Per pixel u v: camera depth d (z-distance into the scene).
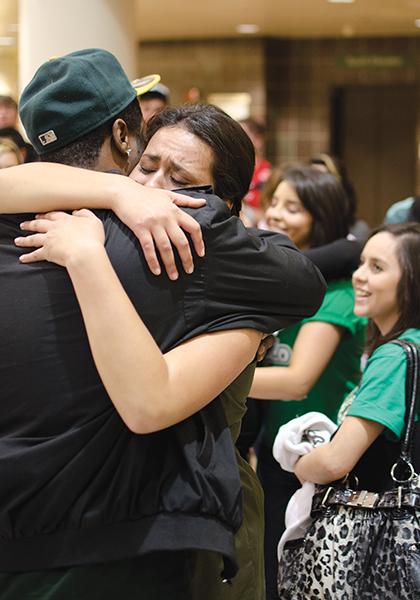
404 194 13.27
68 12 5.03
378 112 13.11
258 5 10.23
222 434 1.48
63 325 1.42
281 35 12.49
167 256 1.39
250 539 1.65
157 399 1.34
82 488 1.40
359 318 2.99
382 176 13.30
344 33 12.37
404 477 2.16
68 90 1.49
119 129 1.54
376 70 12.77
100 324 1.33
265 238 1.68
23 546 1.42
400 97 12.98
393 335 2.45
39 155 1.56
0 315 1.44
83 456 1.39
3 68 6.40
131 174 1.70
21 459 1.39
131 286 1.40
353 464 2.19
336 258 2.96
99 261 1.36
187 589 1.45
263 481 3.02
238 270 1.47
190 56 12.70
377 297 2.52
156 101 4.81
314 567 2.15
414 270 2.47
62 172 1.48
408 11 10.66
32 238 1.44
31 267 1.44
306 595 2.16
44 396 1.42
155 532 1.38
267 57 12.66
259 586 1.68
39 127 1.50
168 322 1.42
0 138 4.24
